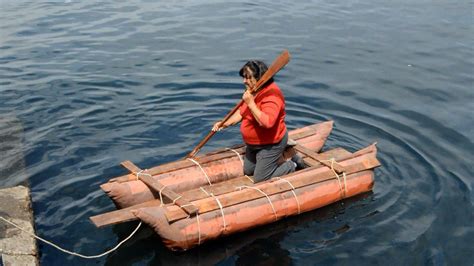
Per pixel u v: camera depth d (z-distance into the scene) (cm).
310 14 1245
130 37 1066
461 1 1373
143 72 892
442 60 980
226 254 477
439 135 699
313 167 555
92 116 732
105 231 501
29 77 863
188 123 718
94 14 1221
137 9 1266
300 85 857
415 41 1076
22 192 530
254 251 480
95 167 604
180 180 534
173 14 1227
